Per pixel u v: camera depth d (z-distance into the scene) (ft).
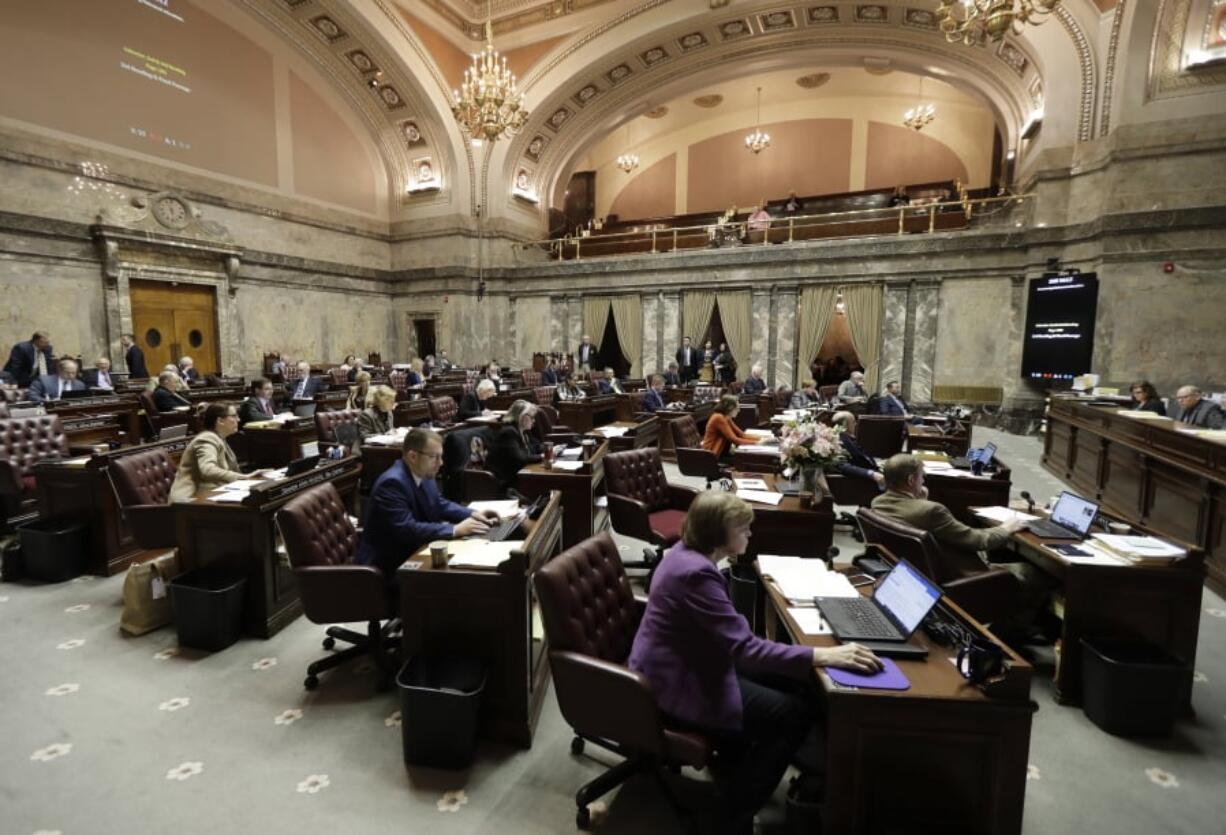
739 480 13.65
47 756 8.05
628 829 7.00
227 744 8.39
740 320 47.67
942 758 5.75
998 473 14.02
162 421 24.13
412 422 25.76
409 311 58.49
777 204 65.05
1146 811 7.25
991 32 21.68
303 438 21.85
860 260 43.21
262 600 11.28
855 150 63.31
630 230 69.77
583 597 7.61
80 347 36.04
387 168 57.41
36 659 10.46
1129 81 30.48
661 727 6.38
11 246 33.17
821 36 46.93
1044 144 35.60
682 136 70.18
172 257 40.60
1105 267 31.27
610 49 49.62
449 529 9.86
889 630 6.77
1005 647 5.95
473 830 6.97
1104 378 31.55
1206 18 28.48
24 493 15.34
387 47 47.62
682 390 37.50
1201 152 29.22
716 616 6.47
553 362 47.50
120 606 12.46
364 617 9.52
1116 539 9.87
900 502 10.44
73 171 35.55
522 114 36.73
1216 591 13.35
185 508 11.44
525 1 51.08
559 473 14.65
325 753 8.26
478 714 8.39
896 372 42.50
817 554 11.19
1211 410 20.79
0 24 32.48
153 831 6.87
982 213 45.24
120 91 37.65
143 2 38.58
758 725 6.59
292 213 48.96
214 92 42.93
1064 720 9.00
